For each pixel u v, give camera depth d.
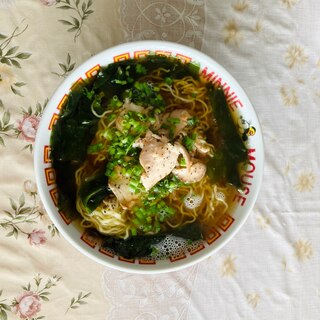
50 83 0.35
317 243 0.38
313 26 0.37
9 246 0.35
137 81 0.33
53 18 0.35
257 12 0.37
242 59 0.37
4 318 0.35
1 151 0.35
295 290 0.38
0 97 0.35
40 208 0.35
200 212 0.34
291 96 0.37
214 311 0.37
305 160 0.38
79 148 0.33
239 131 0.33
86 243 0.31
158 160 0.31
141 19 0.36
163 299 0.36
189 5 0.36
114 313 0.36
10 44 0.35
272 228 0.37
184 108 0.34
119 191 0.32
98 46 0.35
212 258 0.37
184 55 0.31
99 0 0.35
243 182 0.33
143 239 0.33
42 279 0.35
